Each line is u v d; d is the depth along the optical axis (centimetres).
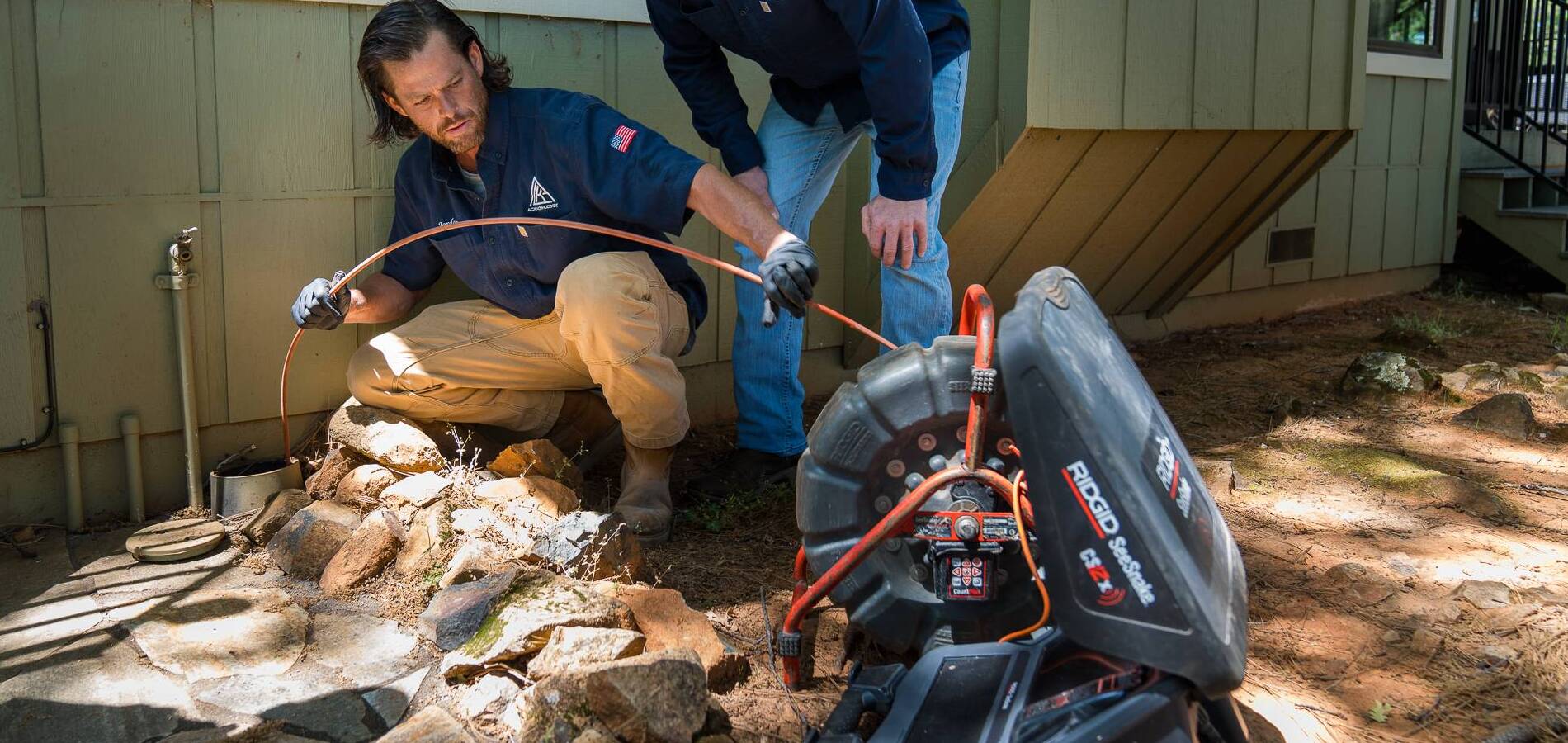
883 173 284
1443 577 299
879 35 266
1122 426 187
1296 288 713
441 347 327
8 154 296
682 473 378
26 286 303
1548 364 551
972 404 209
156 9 311
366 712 225
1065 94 402
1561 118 909
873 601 228
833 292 459
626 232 289
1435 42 779
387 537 283
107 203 311
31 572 291
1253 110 480
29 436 309
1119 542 178
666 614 250
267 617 265
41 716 222
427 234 287
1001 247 464
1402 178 770
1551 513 349
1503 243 853
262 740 215
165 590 280
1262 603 282
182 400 323
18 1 293
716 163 420
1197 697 184
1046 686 195
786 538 317
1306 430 434
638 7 390
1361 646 259
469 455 344
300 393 351
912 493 214
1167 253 561
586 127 293
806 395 464
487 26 357
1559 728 223
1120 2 412
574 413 358
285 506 312
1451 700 236
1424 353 570
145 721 221
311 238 344
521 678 230
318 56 337
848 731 204
